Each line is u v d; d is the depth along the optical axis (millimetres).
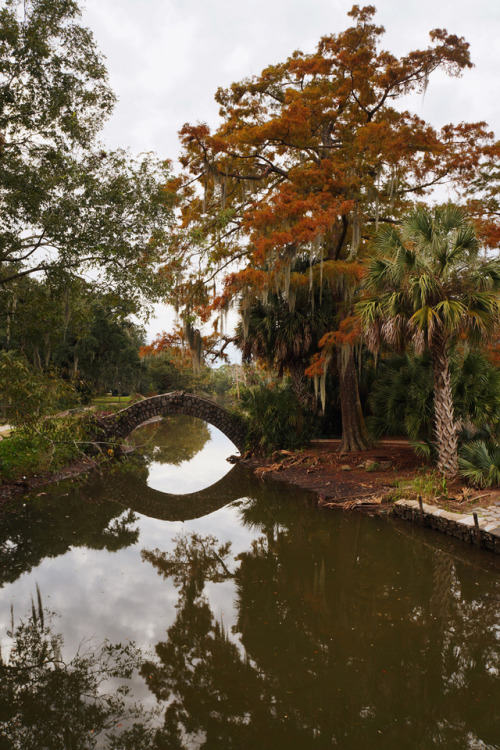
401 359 13977
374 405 14523
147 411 19922
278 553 8797
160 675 4820
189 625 5934
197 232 11945
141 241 10406
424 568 7645
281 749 3730
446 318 9820
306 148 15703
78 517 11625
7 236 10188
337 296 16453
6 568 7969
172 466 20312
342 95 15586
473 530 8203
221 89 17062
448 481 10617
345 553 8547
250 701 4391
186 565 8297
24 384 9203
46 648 5340
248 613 6273
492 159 14625
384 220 16938
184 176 16797
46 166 10570
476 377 11602
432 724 4023
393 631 5688
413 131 14273
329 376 18719
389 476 12641
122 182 10086
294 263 16750
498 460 10000
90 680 4715
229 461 19625
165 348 19703
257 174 17406
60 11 9844
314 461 15875
